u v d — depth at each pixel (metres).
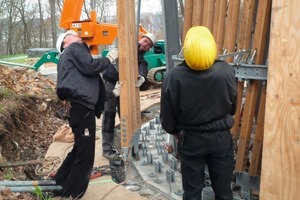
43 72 10.61
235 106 3.03
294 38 2.29
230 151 3.08
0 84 7.25
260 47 3.32
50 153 5.33
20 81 8.12
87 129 3.66
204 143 2.95
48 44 34.78
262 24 3.26
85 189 3.83
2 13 30.56
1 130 5.23
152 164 5.03
